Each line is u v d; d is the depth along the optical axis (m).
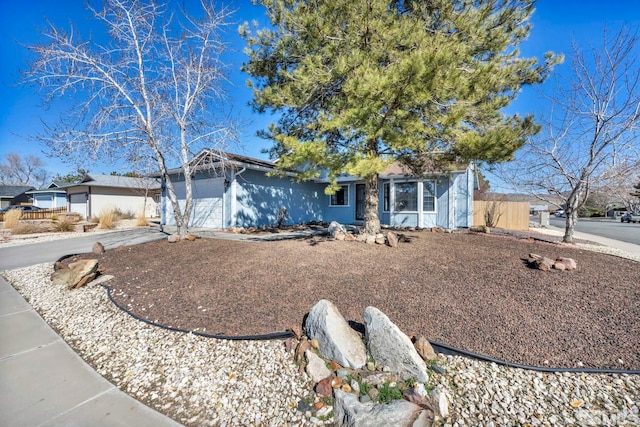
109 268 5.80
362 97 4.52
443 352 2.67
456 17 5.79
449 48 4.68
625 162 7.95
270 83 7.61
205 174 12.45
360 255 5.42
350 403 2.06
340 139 6.90
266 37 6.98
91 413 2.15
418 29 5.18
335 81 5.97
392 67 4.59
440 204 12.09
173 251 6.72
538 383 2.30
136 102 7.97
